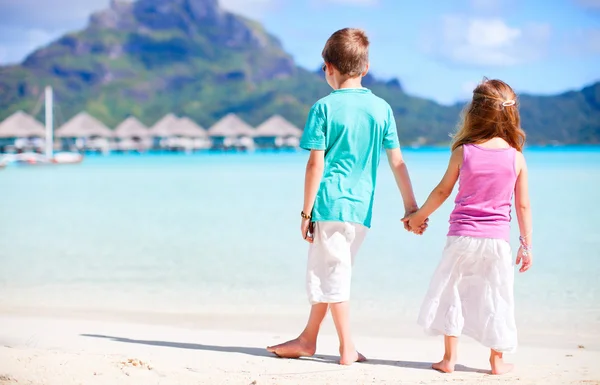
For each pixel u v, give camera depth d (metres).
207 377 2.69
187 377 2.67
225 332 3.91
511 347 2.79
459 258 2.86
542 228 8.84
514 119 2.93
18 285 5.62
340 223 2.99
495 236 2.82
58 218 11.21
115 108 144.88
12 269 6.43
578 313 4.45
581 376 2.81
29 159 45.59
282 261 6.77
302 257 7.01
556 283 5.46
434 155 57.81
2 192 18.27
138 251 7.54
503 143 2.91
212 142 85.25
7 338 3.62
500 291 2.83
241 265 6.55
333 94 3.09
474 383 2.65
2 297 5.10
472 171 2.84
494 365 2.88
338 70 3.12
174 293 5.27
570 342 3.63
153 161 51.56
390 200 13.48
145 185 20.86
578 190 15.17
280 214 11.35
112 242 8.29
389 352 3.37
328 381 2.67
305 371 2.89
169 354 3.23
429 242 7.87
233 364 3.01
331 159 3.05
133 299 5.04
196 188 18.84
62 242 8.33
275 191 17.16
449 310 2.88
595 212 10.66
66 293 5.27
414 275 5.93
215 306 4.77
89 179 25.52
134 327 4.03
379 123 3.06
